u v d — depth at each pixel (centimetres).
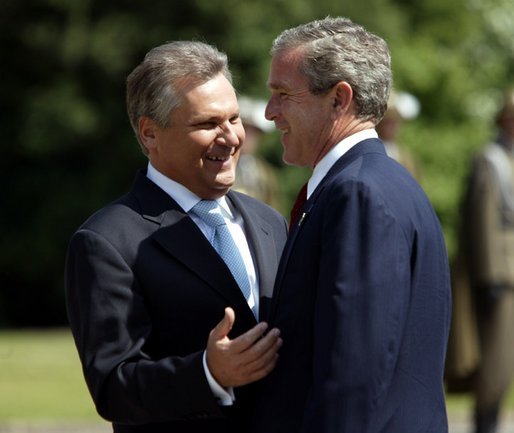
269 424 1262
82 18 7600
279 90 1310
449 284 1277
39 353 4666
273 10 7769
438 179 8775
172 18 7656
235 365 1241
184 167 1395
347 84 1280
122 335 1316
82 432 2962
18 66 7844
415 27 9462
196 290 1364
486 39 10250
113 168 7912
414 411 1204
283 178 7794
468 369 3078
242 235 1462
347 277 1184
